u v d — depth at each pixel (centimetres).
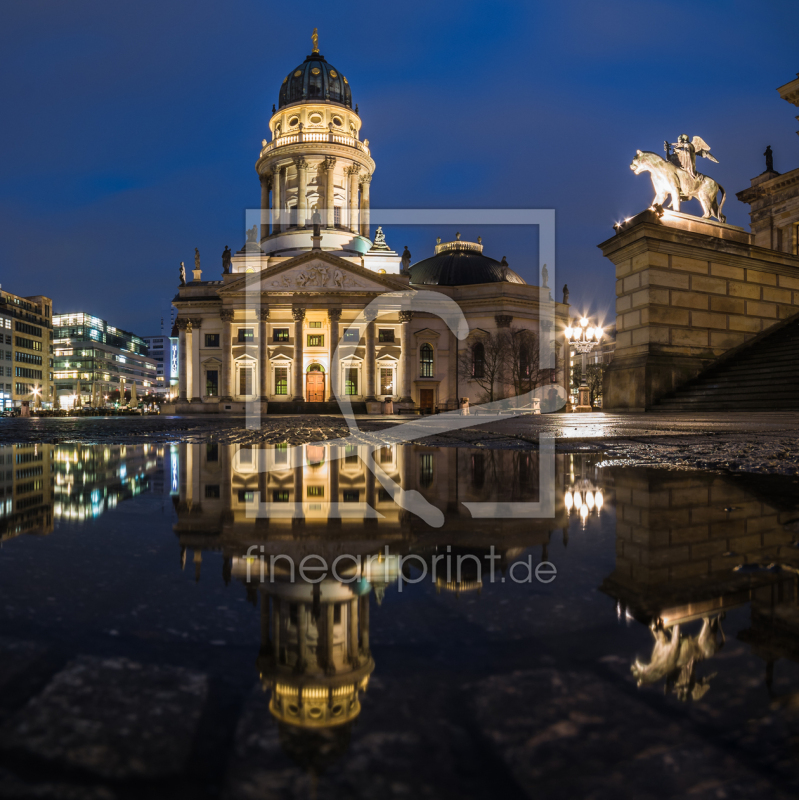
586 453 514
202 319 6181
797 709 62
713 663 75
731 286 1658
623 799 46
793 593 107
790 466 367
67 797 41
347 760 51
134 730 56
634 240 1570
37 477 329
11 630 85
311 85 7025
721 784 48
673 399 1516
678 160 1623
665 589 111
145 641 83
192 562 132
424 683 69
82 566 128
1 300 10169
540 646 81
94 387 13250
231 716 60
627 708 63
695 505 219
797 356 1403
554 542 155
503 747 54
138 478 323
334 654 78
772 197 3125
